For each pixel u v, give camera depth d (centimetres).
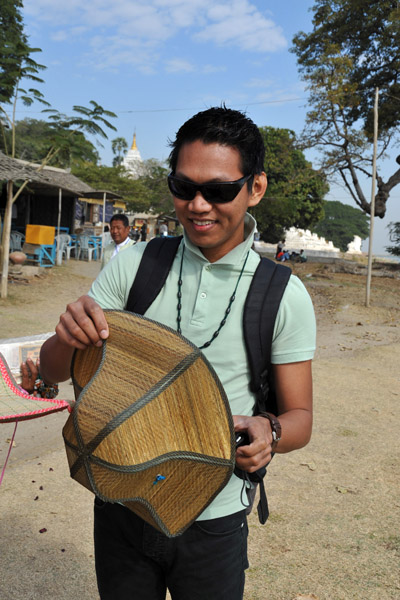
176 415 113
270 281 136
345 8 2383
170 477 113
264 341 134
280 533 320
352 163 2431
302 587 268
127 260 147
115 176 5172
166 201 5478
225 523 138
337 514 345
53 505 339
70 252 2205
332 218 12938
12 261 1489
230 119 126
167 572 144
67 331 120
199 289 136
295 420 134
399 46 2334
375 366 802
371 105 2491
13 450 434
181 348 114
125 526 140
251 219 140
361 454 449
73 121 1177
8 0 2058
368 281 1353
